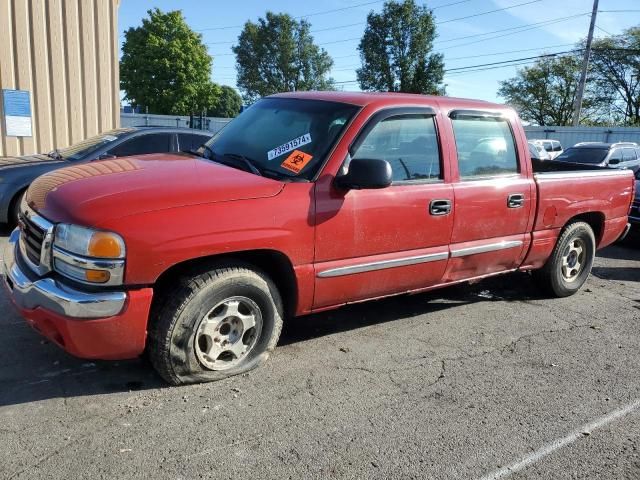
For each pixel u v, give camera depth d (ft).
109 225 9.89
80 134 34.30
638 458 10.19
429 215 13.94
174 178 11.40
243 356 12.07
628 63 177.68
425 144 14.15
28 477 8.52
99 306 9.89
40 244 10.61
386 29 203.21
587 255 19.49
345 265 12.71
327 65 271.90
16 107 31.89
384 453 9.78
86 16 33.37
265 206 11.35
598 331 16.39
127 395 11.04
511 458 9.93
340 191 12.36
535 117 207.62
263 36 265.54
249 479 8.84
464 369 13.29
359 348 14.07
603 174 19.24
